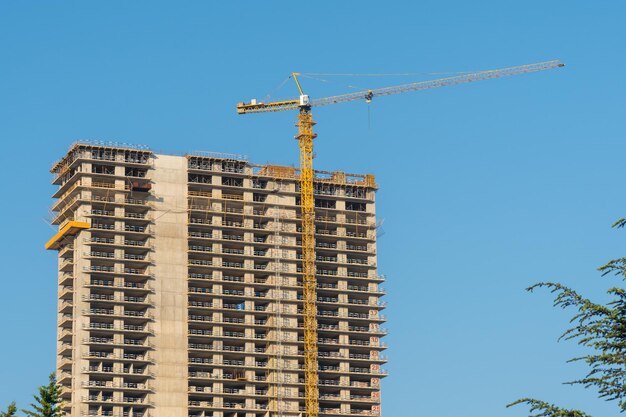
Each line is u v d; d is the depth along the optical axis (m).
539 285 66.25
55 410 174.75
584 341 64.62
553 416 63.88
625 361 63.22
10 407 172.62
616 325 64.31
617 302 64.69
